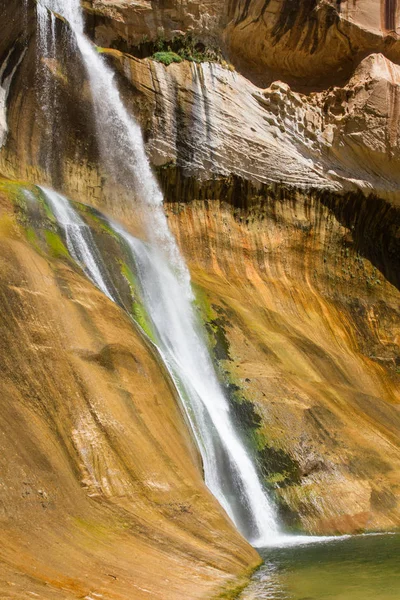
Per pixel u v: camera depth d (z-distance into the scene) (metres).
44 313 11.37
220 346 18.34
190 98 25.67
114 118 24.20
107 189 23.59
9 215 14.20
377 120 27.44
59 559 7.38
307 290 26.45
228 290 23.55
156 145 25.12
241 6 26.48
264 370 17.75
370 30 27.50
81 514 8.72
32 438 9.18
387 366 25.31
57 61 22.50
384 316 27.72
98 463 9.84
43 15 21.95
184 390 14.12
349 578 8.95
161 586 7.61
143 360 12.43
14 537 7.37
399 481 15.36
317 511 14.04
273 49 27.91
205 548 9.34
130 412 11.09
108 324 12.51
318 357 21.02
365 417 17.91
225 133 26.00
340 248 27.91
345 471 15.18
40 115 22.00
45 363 10.52
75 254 15.52
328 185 27.44
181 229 25.08
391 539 12.63
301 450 15.22
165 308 18.02
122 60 24.62
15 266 11.87
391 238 29.45
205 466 13.09
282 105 27.23
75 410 10.28
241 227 26.28
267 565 10.01
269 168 26.66
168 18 26.56
